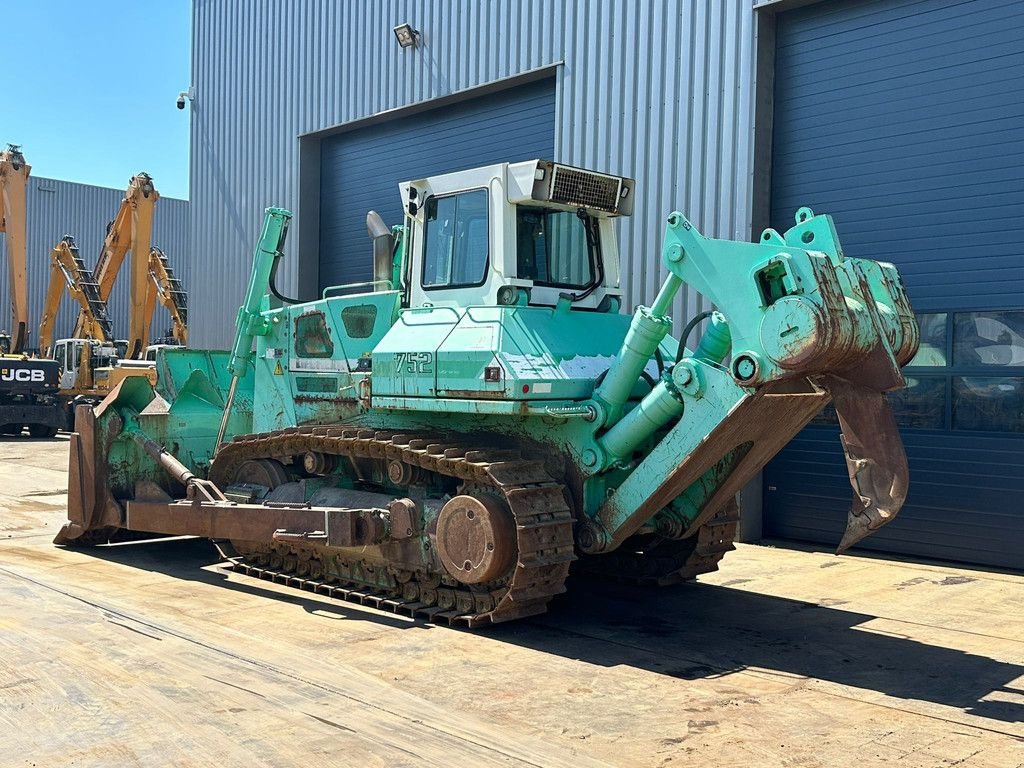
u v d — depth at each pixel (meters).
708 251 5.82
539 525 6.23
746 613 7.32
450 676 5.64
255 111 17.06
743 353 5.59
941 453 9.56
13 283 28.70
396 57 14.42
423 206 7.52
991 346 9.27
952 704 5.31
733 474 6.72
